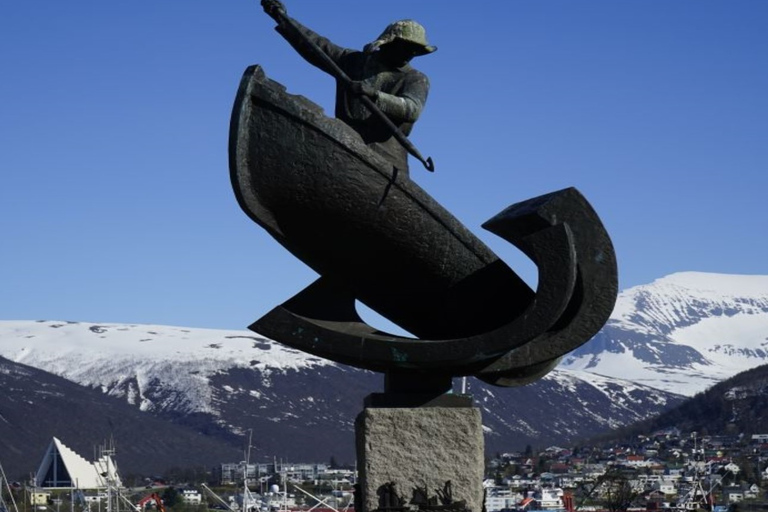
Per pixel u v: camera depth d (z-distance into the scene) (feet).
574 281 43.32
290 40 45.78
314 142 42.57
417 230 43.83
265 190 42.96
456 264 44.75
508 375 45.91
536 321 43.09
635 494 261.24
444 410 44.60
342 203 43.04
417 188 43.52
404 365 43.62
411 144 44.65
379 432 44.29
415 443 44.32
